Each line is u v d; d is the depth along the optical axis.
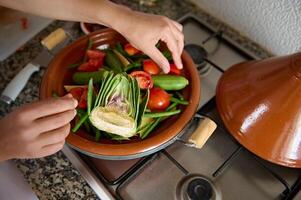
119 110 0.53
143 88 0.57
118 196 0.52
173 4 0.82
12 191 0.53
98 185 0.54
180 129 0.52
